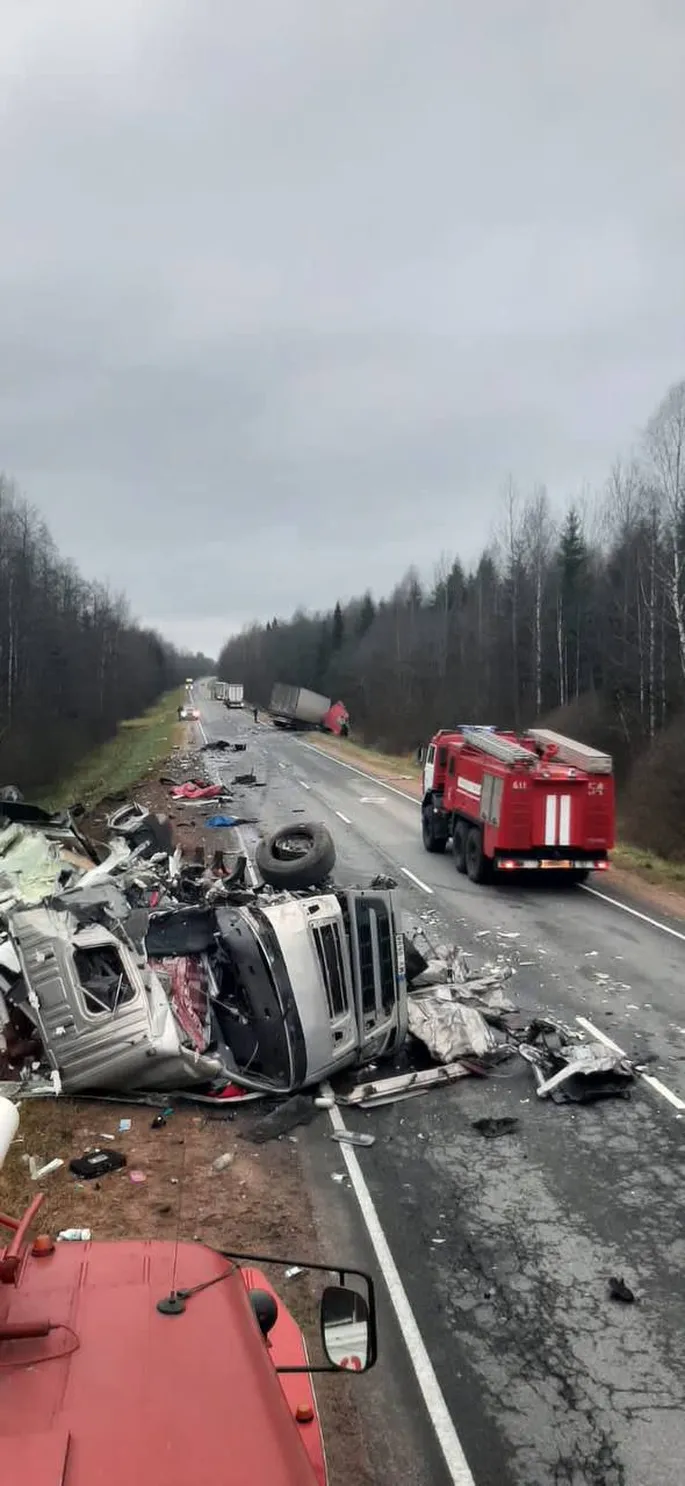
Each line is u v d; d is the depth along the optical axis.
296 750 54.31
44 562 65.31
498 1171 8.51
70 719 58.72
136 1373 2.67
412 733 59.38
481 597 74.25
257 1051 10.11
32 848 15.36
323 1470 3.28
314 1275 6.90
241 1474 2.37
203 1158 8.74
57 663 62.94
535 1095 10.09
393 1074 10.59
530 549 63.28
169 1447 2.43
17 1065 10.26
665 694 39.31
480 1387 5.77
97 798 31.78
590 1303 6.59
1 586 54.25
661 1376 5.85
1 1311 2.92
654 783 31.23
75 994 9.62
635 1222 7.63
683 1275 6.91
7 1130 2.98
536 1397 5.68
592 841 19.75
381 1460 5.19
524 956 15.28
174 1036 9.59
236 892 13.33
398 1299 6.64
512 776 19.53
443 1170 8.54
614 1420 5.48
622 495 52.66
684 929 17.28
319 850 16.61
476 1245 7.33
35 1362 2.70
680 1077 10.53
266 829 27.48
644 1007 12.87
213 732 67.12
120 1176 8.36
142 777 39.97
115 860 15.95
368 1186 8.27
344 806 32.75
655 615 42.47
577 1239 7.40
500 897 19.73
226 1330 2.87
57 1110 9.52
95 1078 9.61
